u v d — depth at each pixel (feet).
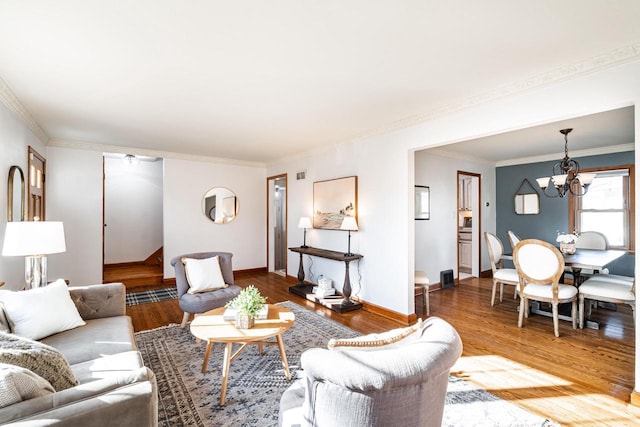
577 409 6.30
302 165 17.63
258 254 20.98
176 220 17.83
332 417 3.43
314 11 5.30
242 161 20.26
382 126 12.19
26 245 7.34
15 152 9.52
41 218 13.17
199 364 8.18
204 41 6.24
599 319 11.58
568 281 16.42
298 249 15.94
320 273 16.10
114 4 5.07
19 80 8.00
